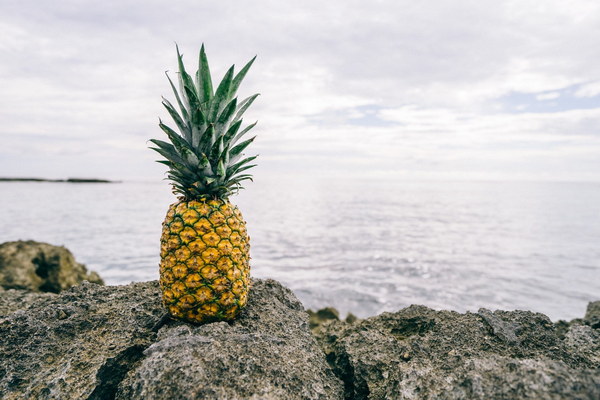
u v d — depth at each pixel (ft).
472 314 1.82
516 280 12.46
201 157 1.75
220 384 1.31
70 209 34.65
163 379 1.28
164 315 1.75
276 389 1.35
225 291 1.65
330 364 1.90
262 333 1.62
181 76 1.78
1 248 5.58
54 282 5.68
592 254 17.13
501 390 1.20
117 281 11.05
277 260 15.57
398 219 33.78
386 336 1.81
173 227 1.65
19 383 1.42
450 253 17.44
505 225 29.25
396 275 13.21
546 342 1.60
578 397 1.11
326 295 10.96
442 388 1.30
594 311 2.60
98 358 1.47
